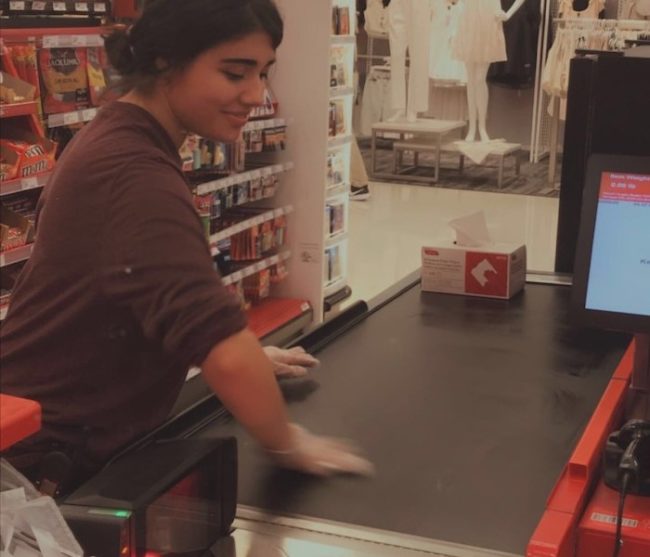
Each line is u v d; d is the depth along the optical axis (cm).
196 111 144
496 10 942
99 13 422
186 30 137
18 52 370
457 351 208
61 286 143
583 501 143
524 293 253
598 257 165
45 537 106
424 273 252
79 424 148
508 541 133
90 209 138
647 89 239
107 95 151
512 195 896
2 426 93
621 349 211
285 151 526
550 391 187
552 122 937
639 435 145
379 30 1016
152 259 133
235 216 505
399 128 962
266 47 142
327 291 564
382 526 137
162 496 123
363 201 855
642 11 941
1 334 152
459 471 153
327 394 183
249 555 133
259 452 159
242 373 134
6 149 365
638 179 162
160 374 149
